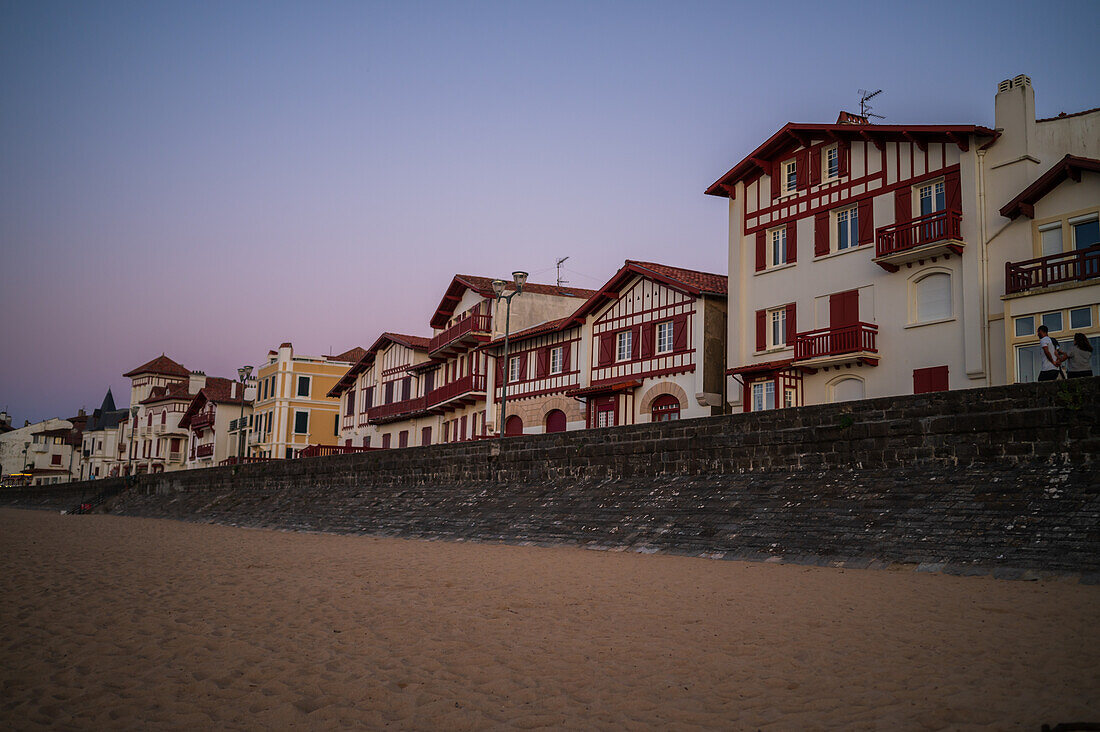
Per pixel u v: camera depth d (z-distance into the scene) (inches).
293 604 448.5
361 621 401.1
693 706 267.0
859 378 1060.5
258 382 2714.1
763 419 766.5
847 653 314.5
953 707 248.5
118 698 288.5
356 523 1077.1
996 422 605.3
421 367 1945.1
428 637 366.0
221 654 343.0
